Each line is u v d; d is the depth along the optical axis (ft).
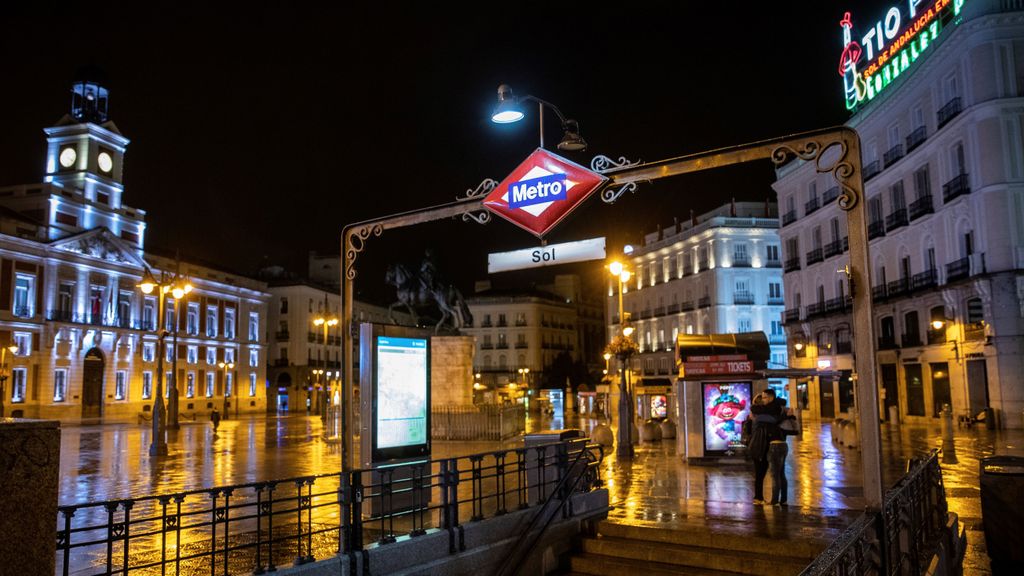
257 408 253.65
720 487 45.62
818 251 165.37
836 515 35.60
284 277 286.05
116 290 196.44
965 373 116.98
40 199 177.88
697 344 70.03
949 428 86.84
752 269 212.84
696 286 223.92
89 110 201.05
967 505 42.63
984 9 110.11
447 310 94.22
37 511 14.26
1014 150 108.99
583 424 133.80
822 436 96.53
